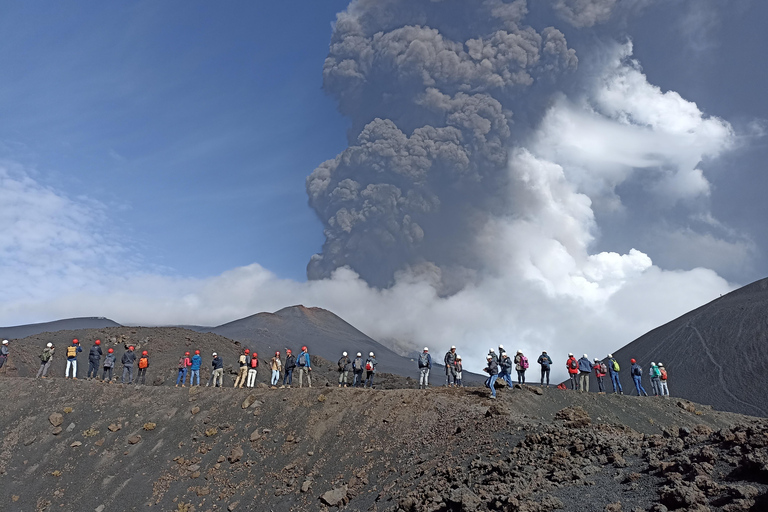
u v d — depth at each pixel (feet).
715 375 192.95
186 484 83.56
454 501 51.19
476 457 67.46
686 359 214.28
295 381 168.35
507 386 97.35
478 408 86.38
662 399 108.78
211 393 102.12
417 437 82.69
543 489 50.70
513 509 45.68
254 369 115.44
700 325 236.63
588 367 112.27
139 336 170.60
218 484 82.89
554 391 98.27
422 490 61.62
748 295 248.52
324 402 95.09
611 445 59.00
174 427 94.89
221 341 181.98
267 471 83.56
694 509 38.52
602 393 104.68
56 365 147.64
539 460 60.23
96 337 164.86
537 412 86.69
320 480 78.79
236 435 91.66
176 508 79.66
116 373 149.28
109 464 88.22
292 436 88.79
